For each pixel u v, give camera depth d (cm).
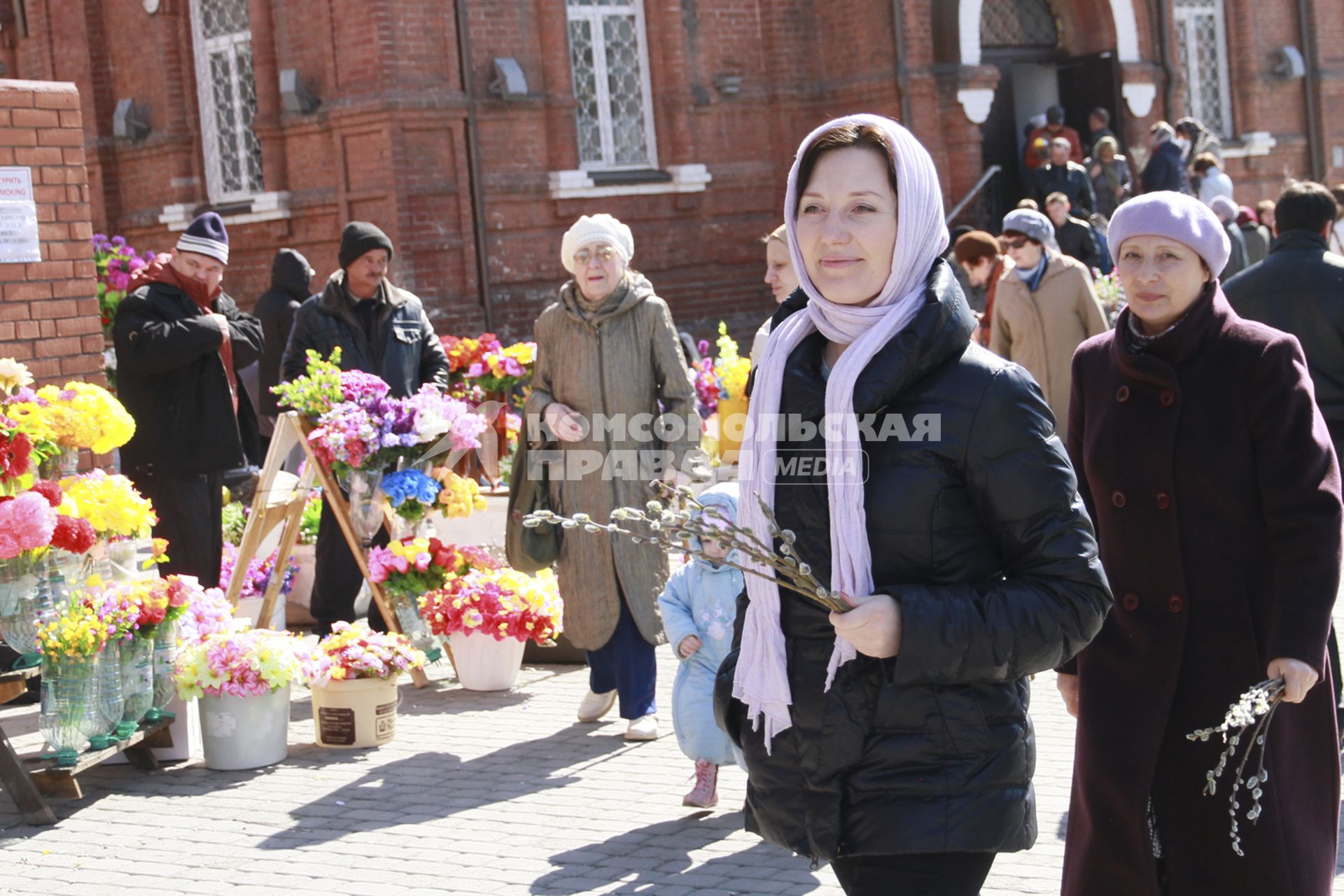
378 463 733
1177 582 348
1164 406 353
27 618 563
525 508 643
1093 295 852
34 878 491
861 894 281
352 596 799
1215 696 345
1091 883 349
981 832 273
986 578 283
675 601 538
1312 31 2312
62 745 569
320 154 1612
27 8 1873
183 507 765
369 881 477
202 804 564
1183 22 2230
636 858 492
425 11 1566
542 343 648
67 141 752
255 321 891
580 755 616
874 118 285
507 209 1630
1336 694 394
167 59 1767
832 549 279
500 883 471
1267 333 352
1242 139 2258
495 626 709
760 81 1836
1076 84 2098
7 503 539
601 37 1744
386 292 801
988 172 1838
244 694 599
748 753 292
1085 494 376
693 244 1788
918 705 274
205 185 1783
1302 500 338
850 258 282
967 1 1872
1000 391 275
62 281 750
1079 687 360
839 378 276
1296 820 344
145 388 759
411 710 700
